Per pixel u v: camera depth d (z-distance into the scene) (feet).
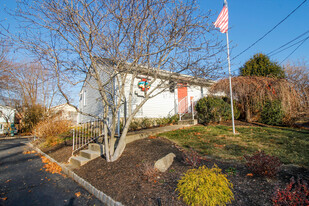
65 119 41.55
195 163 14.73
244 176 12.70
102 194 12.60
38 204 12.56
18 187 15.65
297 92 31.58
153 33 17.04
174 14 17.93
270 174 11.97
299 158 15.40
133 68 18.10
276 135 22.94
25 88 67.92
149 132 27.66
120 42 16.93
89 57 17.43
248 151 18.11
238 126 30.40
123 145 20.22
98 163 18.66
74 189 14.96
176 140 23.98
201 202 9.50
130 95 19.27
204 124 34.12
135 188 12.46
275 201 9.17
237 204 9.73
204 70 18.02
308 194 9.08
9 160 25.63
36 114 61.98
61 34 15.84
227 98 37.96
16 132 65.00
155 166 14.60
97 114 40.96
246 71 49.55
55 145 31.19
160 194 11.27
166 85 20.10
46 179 17.56
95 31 16.43
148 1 15.43
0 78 58.59
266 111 32.65
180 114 40.75
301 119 30.81
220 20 25.73
